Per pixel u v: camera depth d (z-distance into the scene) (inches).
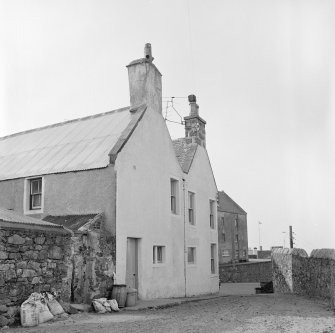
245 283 1421.0
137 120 628.4
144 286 612.1
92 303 483.5
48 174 607.5
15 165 669.9
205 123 901.2
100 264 526.0
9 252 406.3
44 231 445.1
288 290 832.3
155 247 661.3
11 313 398.6
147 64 677.3
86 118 733.9
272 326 369.7
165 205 692.7
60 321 408.5
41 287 436.8
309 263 765.3
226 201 2516.0
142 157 631.8
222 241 2301.9
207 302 629.6
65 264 470.3
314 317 426.9
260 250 3078.2
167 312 489.7
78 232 501.7
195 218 805.9
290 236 1270.9
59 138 703.7
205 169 879.1
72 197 584.1
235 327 365.4
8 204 639.8
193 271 773.9
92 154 601.6
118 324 387.9
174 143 878.4
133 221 593.3
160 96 714.8
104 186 564.1
